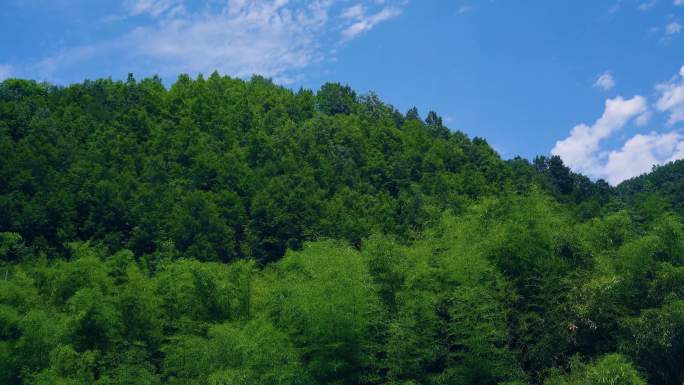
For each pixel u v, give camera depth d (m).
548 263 22.33
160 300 25.59
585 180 89.44
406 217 58.66
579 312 20.53
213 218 52.56
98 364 23.62
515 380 20.20
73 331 23.97
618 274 21.69
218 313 24.92
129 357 23.27
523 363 21.84
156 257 44.41
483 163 81.38
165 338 24.52
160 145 69.88
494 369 20.33
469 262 22.55
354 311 21.16
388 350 20.67
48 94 85.44
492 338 20.58
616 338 20.92
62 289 26.94
